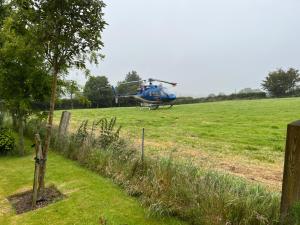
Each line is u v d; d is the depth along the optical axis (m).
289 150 5.02
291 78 63.84
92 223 6.30
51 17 7.18
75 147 11.35
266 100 41.56
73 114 32.03
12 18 7.87
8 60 12.48
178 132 17.73
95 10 7.37
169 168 7.12
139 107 37.47
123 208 6.82
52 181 8.91
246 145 13.59
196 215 5.94
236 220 5.42
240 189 5.98
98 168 9.32
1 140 12.97
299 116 22.47
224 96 52.97
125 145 9.95
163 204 6.42
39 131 14.85
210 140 15.00
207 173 6.82
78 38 7.52
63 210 6.98
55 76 7.90
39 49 7.70
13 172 10.48
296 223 4.70
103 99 50.69
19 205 7.63
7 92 13.06
